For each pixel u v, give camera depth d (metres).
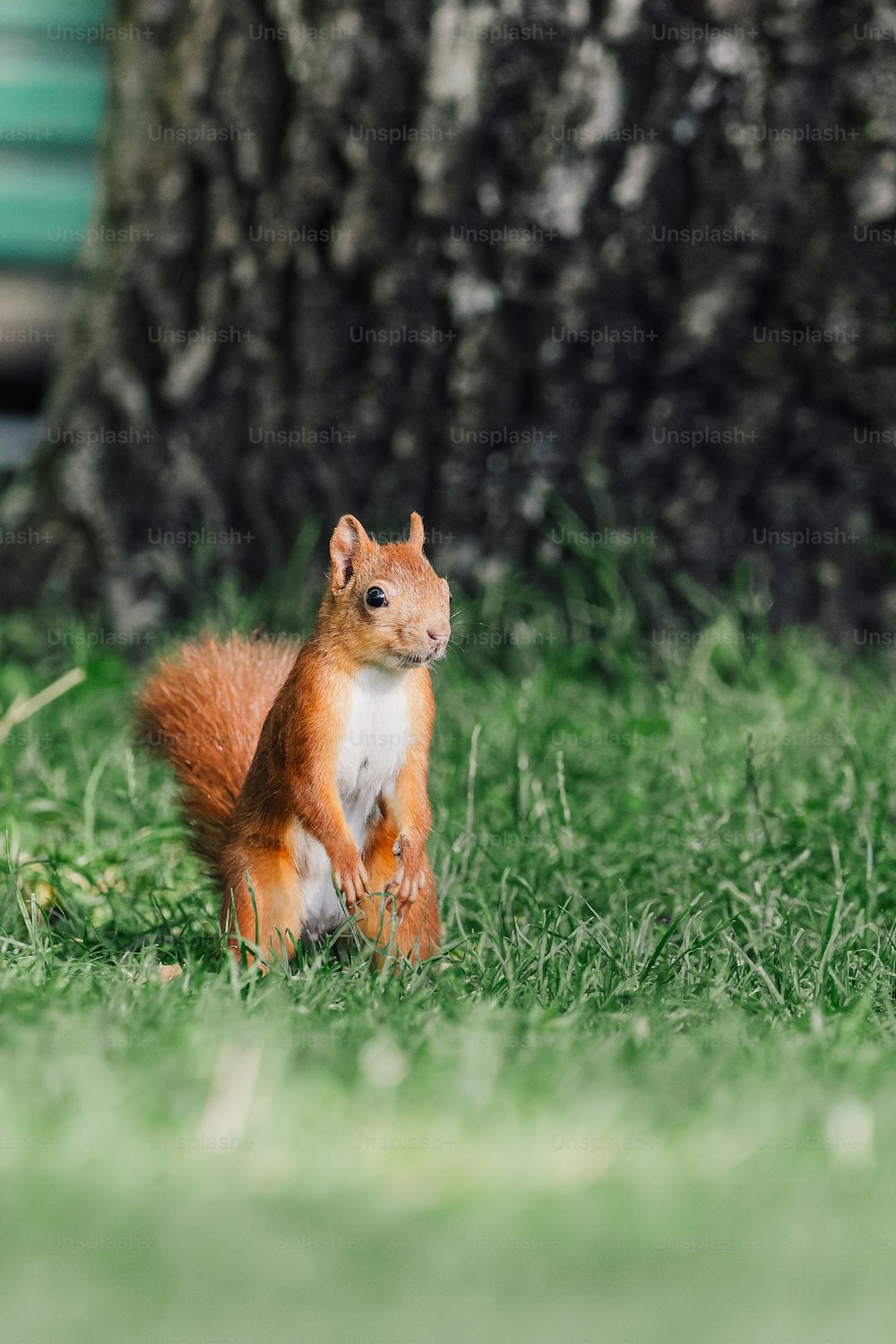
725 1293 3.48
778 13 10.73
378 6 11.18
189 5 11.90
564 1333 3.29
